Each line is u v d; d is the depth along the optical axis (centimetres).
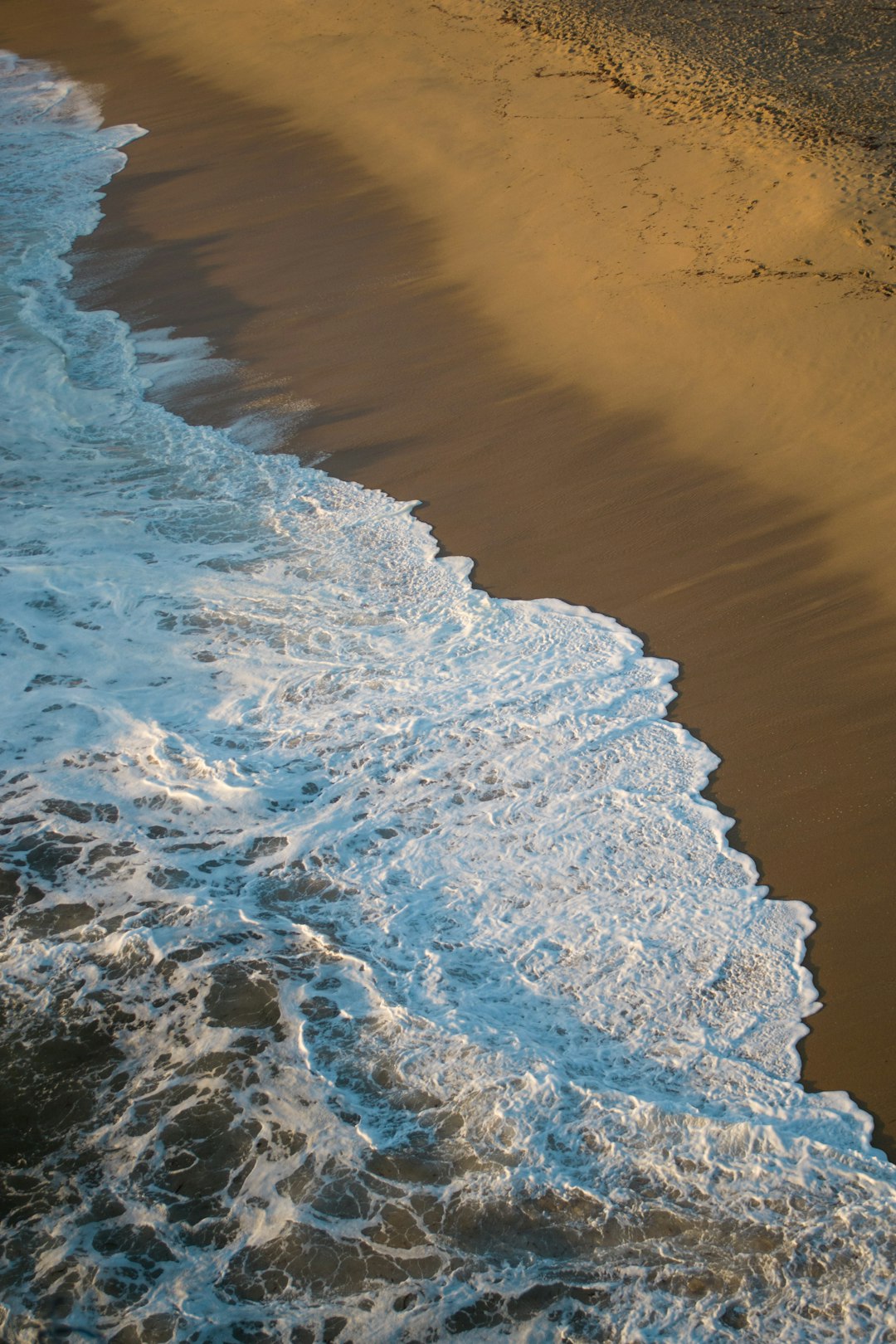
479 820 478
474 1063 381
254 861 468
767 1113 360
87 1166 359
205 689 564
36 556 668
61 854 476
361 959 422
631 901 438
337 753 517
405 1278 325
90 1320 321
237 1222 341
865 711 501
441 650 575
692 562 609
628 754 501
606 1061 381
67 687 568
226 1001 410
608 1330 310
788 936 418
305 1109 371
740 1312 312
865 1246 323
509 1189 344
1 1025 406
